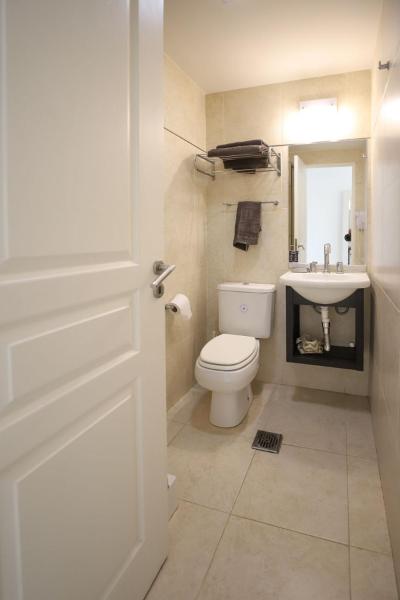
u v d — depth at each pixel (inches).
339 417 89.5
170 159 89.0
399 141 49.2
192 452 75.6
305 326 104.5
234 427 85.1
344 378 102.7
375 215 81.0
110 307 35.8
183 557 51.1
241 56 87.2
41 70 26.5
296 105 99.3
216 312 112.8
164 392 47.2
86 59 30.9
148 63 39.8
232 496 63.1
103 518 35.9
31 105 25.8
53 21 27.4
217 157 98.5
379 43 74.4
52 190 27.9
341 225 99.0
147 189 40.8
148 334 42.6
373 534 54.7
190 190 99.7
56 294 28.5
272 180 103.3
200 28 76.3
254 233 103.3
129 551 40.9
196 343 107.5
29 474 27.1
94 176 32.5
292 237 103.2
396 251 50.9
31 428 26.9
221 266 110.9
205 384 80.4
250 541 53.8
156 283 41.9
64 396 29.9
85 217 31.6
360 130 94.9
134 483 41.4
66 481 30.8
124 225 37.2
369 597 45.5
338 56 87.5
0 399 24.5
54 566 29.7
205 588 46.7
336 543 53.2
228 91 104.9
